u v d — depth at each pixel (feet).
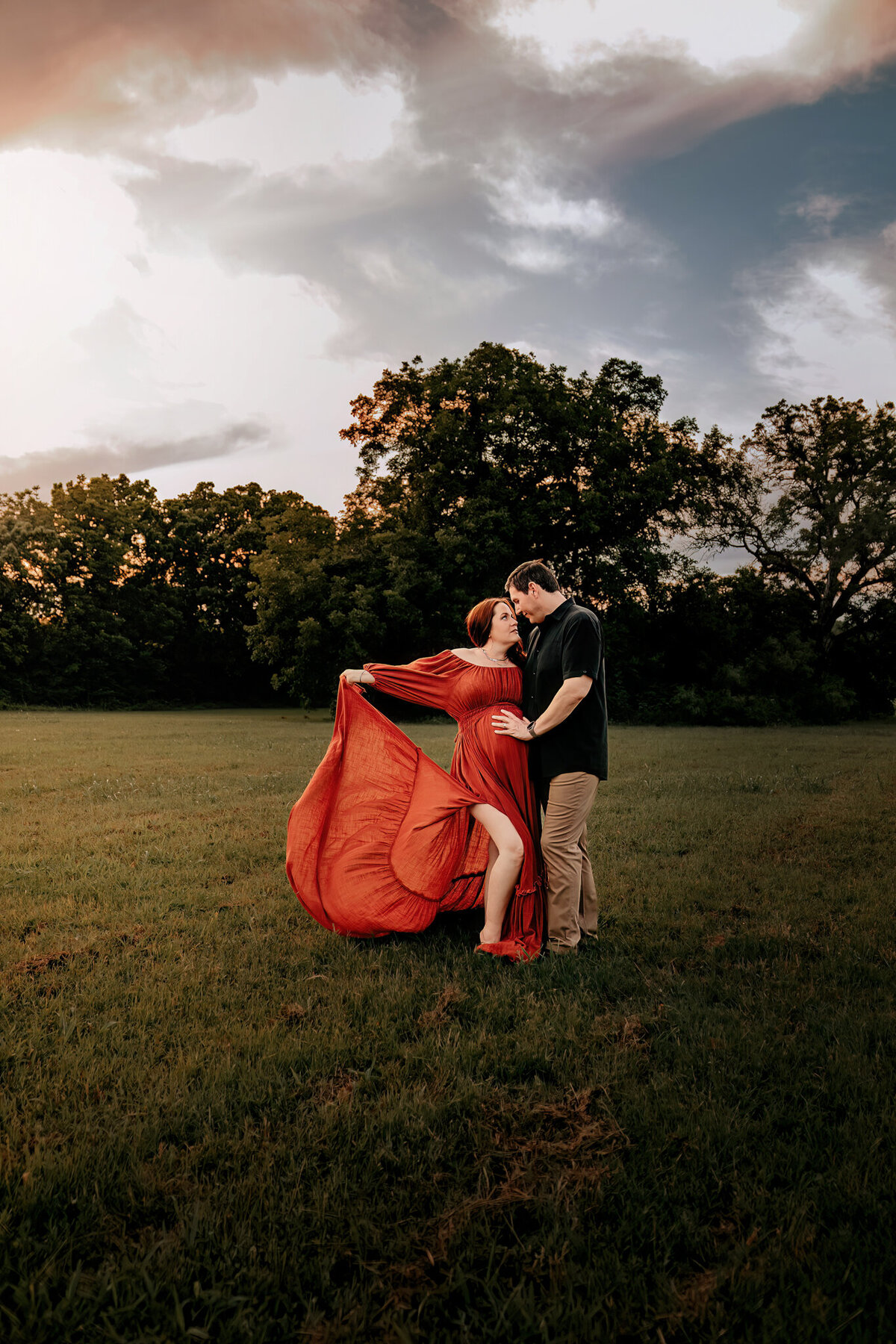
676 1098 7.63
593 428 92.43
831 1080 7.94
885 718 109.91
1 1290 5.22
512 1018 9.53
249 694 150.51
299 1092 7.75
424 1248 5.66
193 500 154.10
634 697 92.89
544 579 12.33
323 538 98.84
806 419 109.81
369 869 12.32
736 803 26.40
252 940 12.34
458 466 90.43
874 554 105.70
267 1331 4.95
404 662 88.38
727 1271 5.43
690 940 12.43
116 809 24.59
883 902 14.71
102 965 11.13
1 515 130.11
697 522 106.32
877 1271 5.40
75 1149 6.66
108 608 132.98
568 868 11.82
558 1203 6.12
